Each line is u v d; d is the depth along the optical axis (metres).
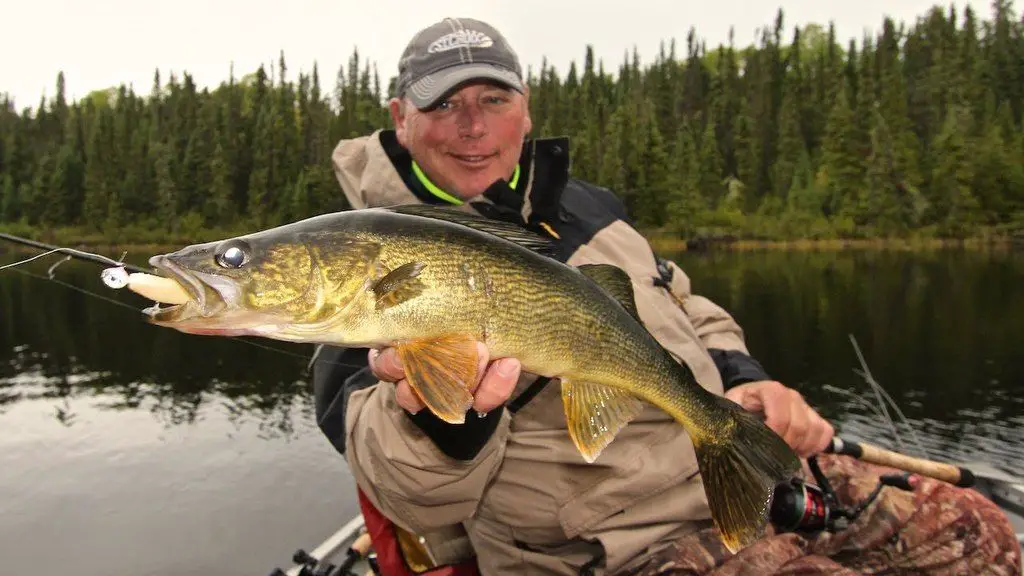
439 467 2.53
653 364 2.77
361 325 2.28
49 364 17.20
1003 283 27.83
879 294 25.62
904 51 81.62
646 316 3.35
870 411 12.09
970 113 55.53
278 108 73.25
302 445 10.84
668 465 3.05
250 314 2.22
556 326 2.48
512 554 3.16
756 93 74.19
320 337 2.28
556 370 2.52
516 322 2.39
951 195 46.38
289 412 12.73
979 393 13.07
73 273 36.41
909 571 3.31
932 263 36.56
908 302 23.78
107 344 19.75
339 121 69.81
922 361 15.75
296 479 9.52
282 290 2.24
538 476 3.02
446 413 2.18
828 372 15.04
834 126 56.22
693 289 27.56
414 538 3.36
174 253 2.21
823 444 3.41
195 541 7.89
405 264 2.26
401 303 2.26
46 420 12.40
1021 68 65.31
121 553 7.59
